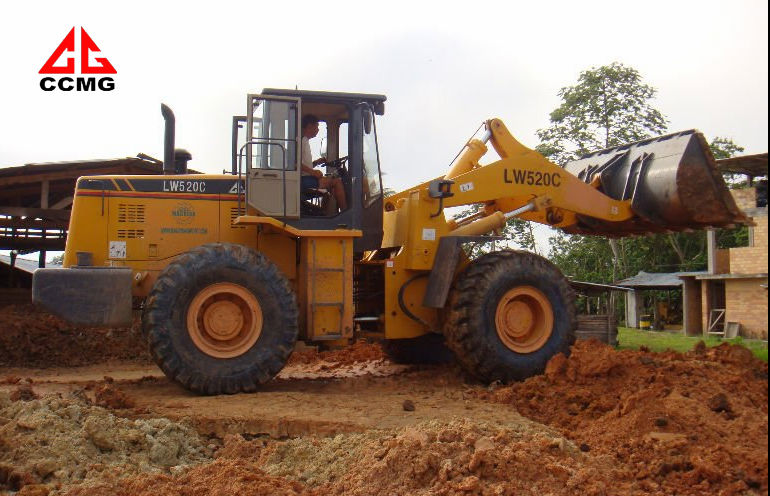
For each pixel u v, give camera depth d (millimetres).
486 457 4234
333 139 8039
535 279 7855
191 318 6820
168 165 8445
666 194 8398
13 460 4621
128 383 7926
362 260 8445
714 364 7090
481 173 8375
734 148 31453
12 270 18109
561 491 4094
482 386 7652
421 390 7406
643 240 31688
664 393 6000
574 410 6316
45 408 5336
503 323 7746
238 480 4215
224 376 6816
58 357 11203
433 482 4164
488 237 7836
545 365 7746
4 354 10938
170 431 5359
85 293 6891
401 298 7992
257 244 7879
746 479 4555
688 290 24219
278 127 7426
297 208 7406
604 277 31016
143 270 7633
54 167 14750
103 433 4957
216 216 7840
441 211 8016
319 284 7461
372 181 7988
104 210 7605
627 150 9227
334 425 5617
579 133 28359
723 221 8406
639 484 4508
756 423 5492
